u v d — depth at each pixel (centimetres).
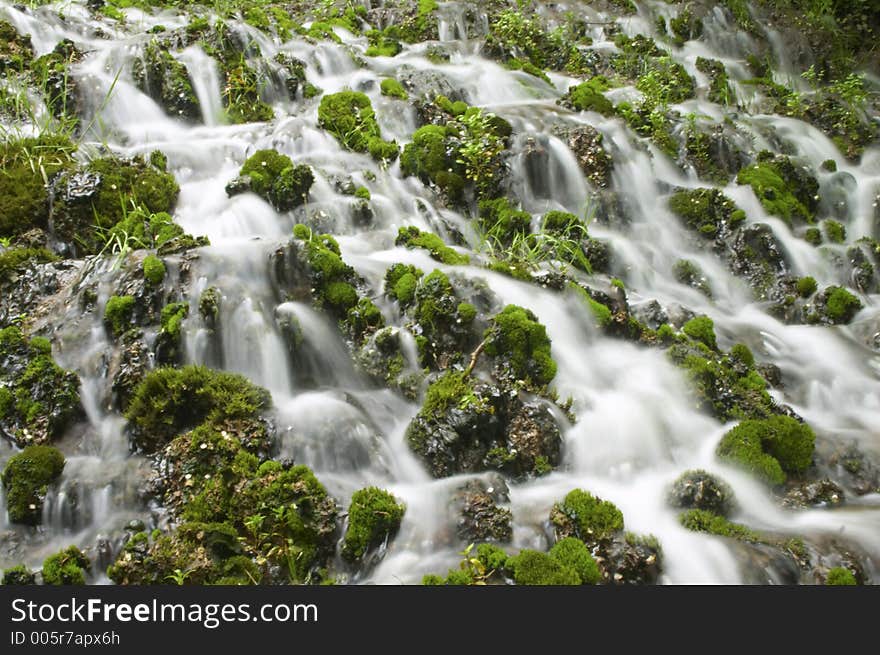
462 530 476
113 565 443
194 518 468
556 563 435
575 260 784
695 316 729
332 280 614
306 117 916
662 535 484
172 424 515
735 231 888
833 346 752
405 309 615
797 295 830
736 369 657
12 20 1032
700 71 1376
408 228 714
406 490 510
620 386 604
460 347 591
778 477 551
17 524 478
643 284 821
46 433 524
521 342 579
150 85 955
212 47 1020
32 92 906
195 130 940
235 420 513
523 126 945
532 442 540
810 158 1103
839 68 1536
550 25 1445
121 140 888
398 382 586
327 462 514
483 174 835
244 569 439
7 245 674
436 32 1364
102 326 579
